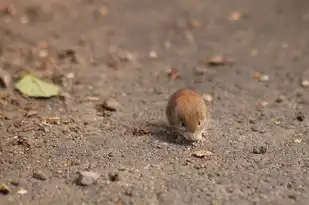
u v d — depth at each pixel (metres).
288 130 10.88
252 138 10.43
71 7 21.27
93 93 12.91
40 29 18.47
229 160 9.48
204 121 9.86
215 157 9.59
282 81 13.86
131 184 8.63
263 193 8.48
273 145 10.14
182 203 8.16
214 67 15.05
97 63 15.32
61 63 15.19
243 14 20.23
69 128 10.80
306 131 10.84
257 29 18.56
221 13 20.56
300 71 14.54
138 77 14.30
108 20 19.94
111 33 18.47
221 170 9.13
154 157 9.56
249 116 11.59
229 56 15.99
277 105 12.26
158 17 20.34
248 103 12.37
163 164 9.31
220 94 12.93
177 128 9.84
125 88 13.41
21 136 10.39
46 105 12.09
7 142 10.20
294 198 8.36
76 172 9.04
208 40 17.66
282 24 18.94
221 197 8.34
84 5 21.59
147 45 17.28
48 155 9.70
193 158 9.55
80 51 16.28
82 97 12.63
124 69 14.95
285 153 9.83
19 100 12.22
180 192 8.44
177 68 15.05
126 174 8.94
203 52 16.48
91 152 9.79
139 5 21.88
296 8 20.59
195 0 22.42
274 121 11.34
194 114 9.64
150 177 8.85
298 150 9.95
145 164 9.30
